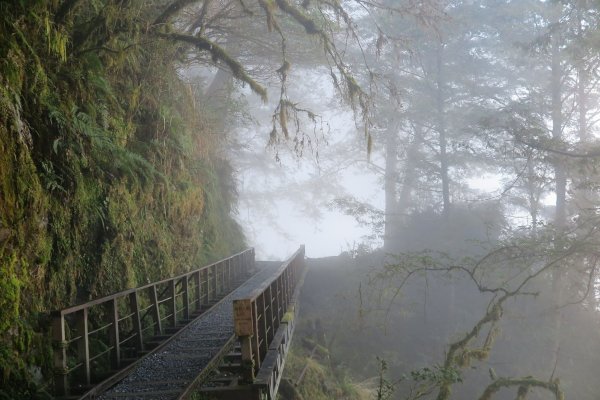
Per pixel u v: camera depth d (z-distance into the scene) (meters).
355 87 10.44
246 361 6.30
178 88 13.51
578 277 18.09
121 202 9.31
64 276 7.38
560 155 14.90
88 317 7.83
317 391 14.05
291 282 16.53
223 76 21.86
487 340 11.20
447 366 10.32
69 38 8.22
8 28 6.50
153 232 11.08
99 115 8.84
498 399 18.95
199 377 6.72
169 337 9.02
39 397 5.85
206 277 13.41
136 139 10.91
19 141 6.27
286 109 10.38
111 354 7.29
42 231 6.72
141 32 9.80
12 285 5.82
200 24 10.63
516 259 13.99
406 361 20.78
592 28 15.38
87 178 8.23
